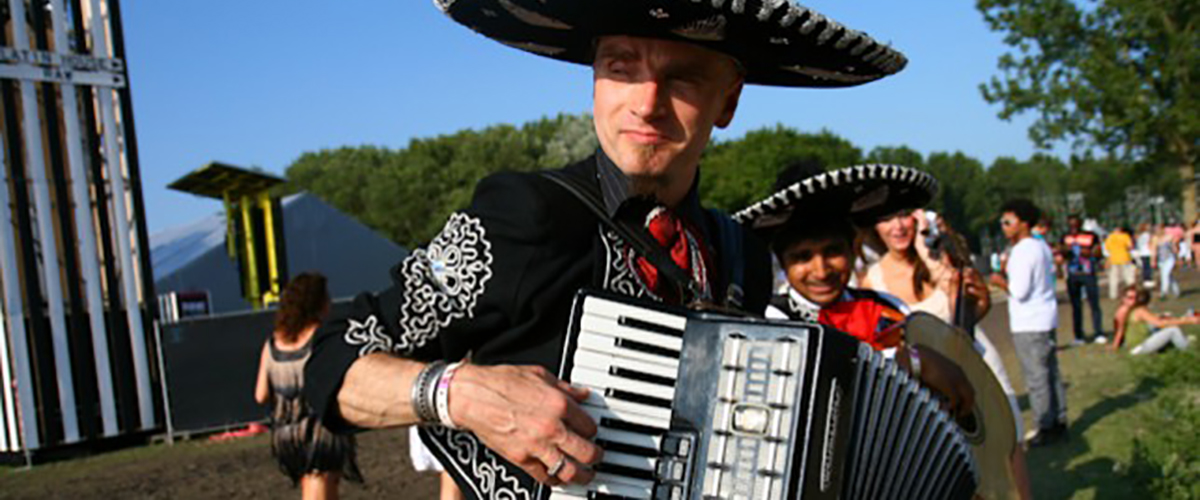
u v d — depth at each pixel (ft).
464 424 4.90
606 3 5.21
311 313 15.55
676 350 5.00
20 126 30.09
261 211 49.01
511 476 5.36
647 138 5.62
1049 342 21.40
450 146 201.46
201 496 23.26
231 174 45.62
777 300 9.39
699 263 6.06
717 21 5.28
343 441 15.17
